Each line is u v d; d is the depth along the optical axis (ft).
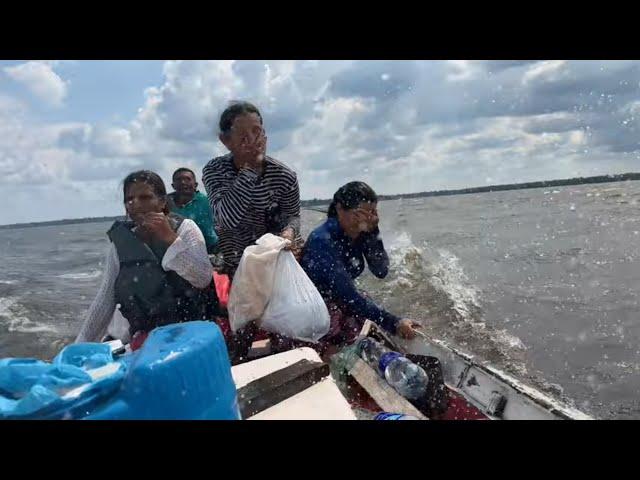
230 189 11.21
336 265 10.12
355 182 10.64
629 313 19.45
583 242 37.86
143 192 8.47
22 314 27.99
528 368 14.87
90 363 4.17
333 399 5.48
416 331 10.62
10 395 3.60
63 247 88.74
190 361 3.61
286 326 8.88
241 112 10.57
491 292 24.11
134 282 8.53
